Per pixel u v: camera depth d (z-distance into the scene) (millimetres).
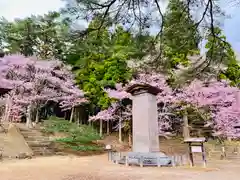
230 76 11688
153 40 3129
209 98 12469
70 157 10891
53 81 14961
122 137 17484
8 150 10070
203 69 3820
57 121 16438
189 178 5531
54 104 18797
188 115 14656
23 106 15141
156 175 5945
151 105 9023
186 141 8195
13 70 13047
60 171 6504
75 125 16531
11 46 14555
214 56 3402
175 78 4496
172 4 2883
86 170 6781
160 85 12883
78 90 15945
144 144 8531
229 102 12719
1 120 13820
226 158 10641
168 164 7977
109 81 15078
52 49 13617
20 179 5266
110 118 15828
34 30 12492
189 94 12664
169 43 3145
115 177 5664
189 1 2824
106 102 15867
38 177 5535
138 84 9266
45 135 13656
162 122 14602
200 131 15164
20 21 13562
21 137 11977
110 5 2611
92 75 16438
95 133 16312
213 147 12969
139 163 7910
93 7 2523
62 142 13070
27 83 13523
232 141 14234
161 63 3557
